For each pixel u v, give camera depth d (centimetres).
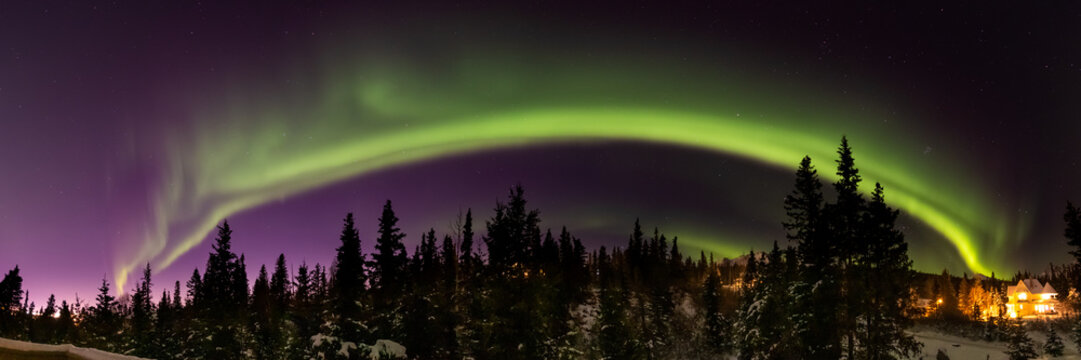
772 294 4412
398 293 4128
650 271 9569
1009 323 9106
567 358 4462
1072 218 5984
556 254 8000
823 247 4350
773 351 4091
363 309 3881
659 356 6550
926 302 11188
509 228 4638
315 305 4394
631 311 7494
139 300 5866
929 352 7600
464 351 4016
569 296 6875
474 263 4606
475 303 4203
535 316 4172
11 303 6956
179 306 6875
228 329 5100
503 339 4044
